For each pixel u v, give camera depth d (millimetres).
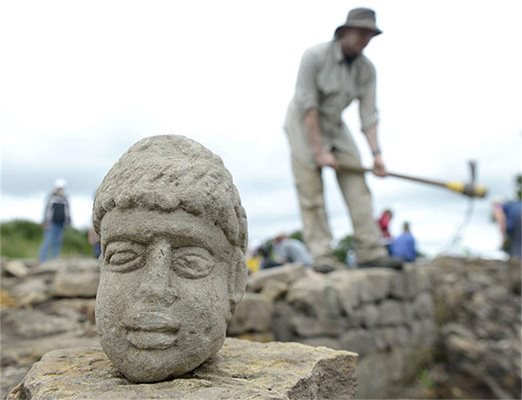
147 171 1945
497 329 7176
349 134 5383
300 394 2004
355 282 5031
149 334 1835
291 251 7086
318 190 5246
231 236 2043
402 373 5840
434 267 7953
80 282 4918
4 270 5566
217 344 1995
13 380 3127
